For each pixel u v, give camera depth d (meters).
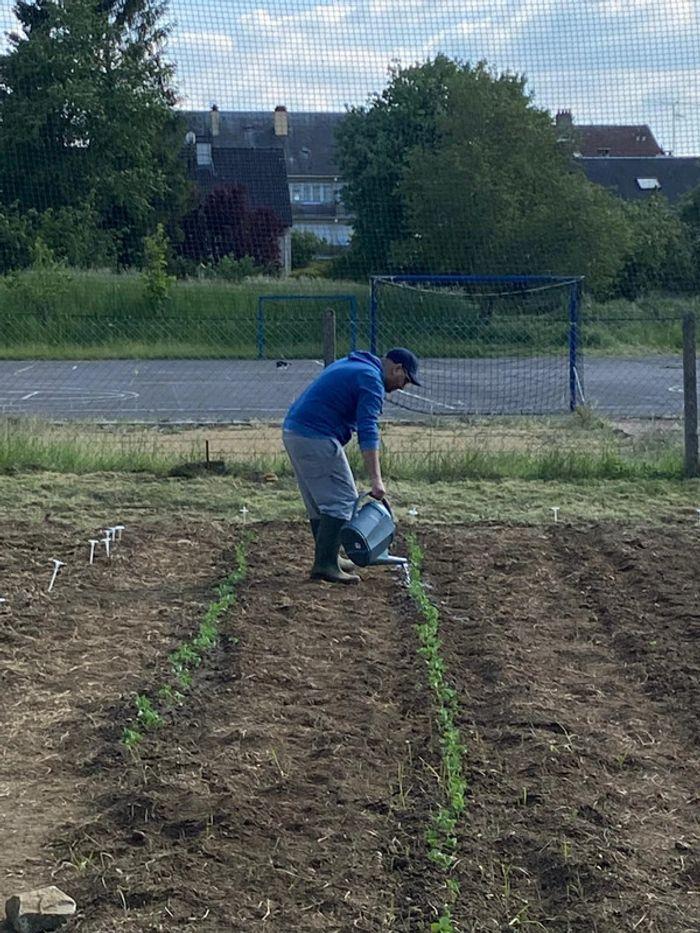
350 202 34.66
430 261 26.73
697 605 7.26
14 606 7.09
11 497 10.16
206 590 7.59
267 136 57.44
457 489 10.86
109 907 3.80
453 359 24.70
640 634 6.64
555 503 10.40
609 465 11.57
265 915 3.78
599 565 8.28
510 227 26.31
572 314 17.86
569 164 29.03
